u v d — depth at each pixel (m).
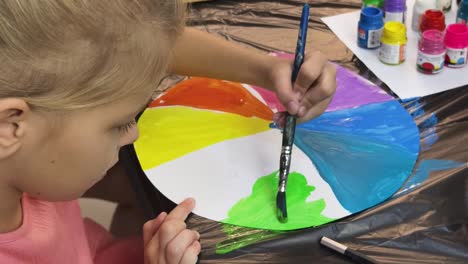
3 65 0.42
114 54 0.45
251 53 0.84
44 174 0.52
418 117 0.79
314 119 0.80
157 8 0.47
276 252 0.63
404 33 0.87
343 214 0.66
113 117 0.50
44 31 0.41
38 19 0.40
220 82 0.88
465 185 0.68
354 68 0.89
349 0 1.04
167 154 0.77
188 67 0.85
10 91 0.44
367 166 0.72
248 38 0.96
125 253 0.84
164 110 0.83
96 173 0.54
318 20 1.00
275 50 0.93
